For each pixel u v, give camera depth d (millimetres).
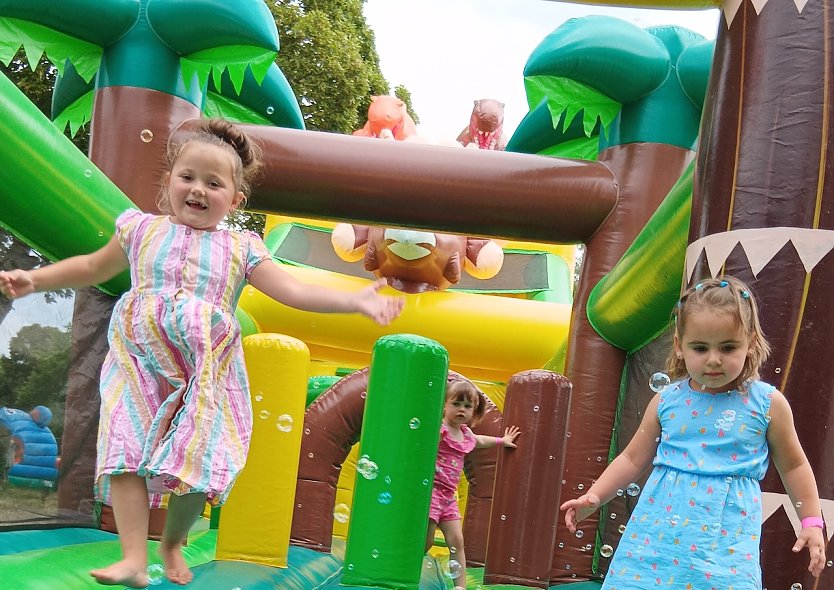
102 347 3965
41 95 11516
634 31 4805
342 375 7066
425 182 4590
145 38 4473
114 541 3578
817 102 3018
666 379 2744
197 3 4328
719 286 2311
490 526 4180
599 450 4723
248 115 5566
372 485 3537
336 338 6301
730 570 2170
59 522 3598
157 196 4418
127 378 2162
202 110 4910
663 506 2287
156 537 4059
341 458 4688
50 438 3467
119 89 4457
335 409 4660
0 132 2855
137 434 2094
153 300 2203
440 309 6238
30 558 2783
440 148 4691
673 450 2348
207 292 2242
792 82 3049
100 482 2137
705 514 2232
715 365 2256
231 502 3619
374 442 3557
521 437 4141
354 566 3516
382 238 6285
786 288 2902
